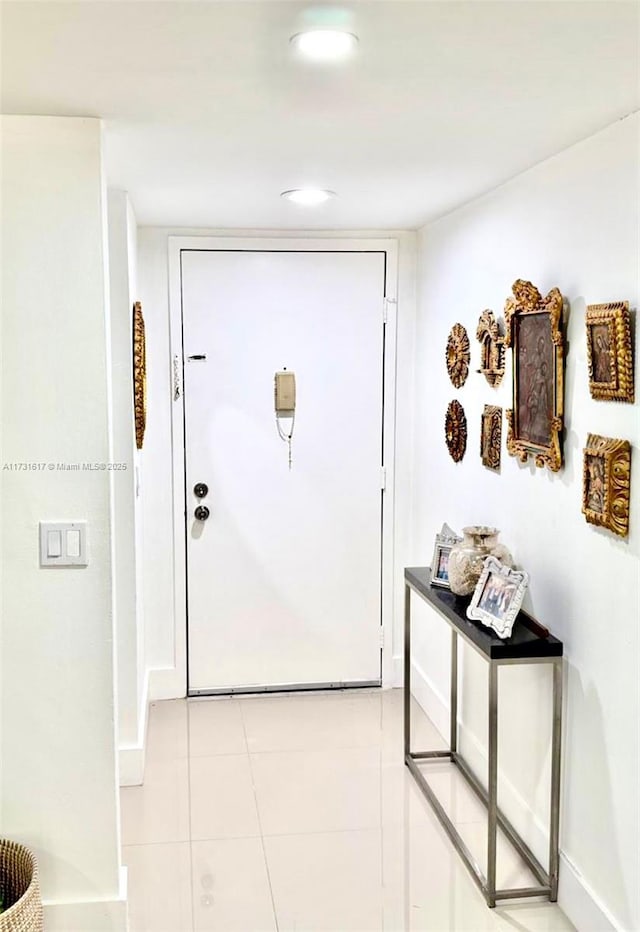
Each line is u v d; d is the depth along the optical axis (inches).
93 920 85.7
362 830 109.2
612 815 82.4
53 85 66.2
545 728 97.9
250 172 99.1
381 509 153.6
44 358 80.0
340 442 151.1
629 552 78.4
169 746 133.6
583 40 56.9
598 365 81.6
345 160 93.2
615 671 81.4
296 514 151.5
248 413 148.2
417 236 147.3
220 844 105.9
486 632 94.3
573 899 90.4
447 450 132.7
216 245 143.9
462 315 124.3
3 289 79.0
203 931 89.4
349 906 93.8
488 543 105.6
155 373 145.4
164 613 150.9
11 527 81.1
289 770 125.5
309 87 67.0
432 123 78.0
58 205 78.4
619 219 79.1
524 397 99.9
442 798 117.1
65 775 84.3
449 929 90.0
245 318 146.2
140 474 136.3
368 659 156.9
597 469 81.4
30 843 84.6
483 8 51.3
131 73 63.3
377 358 150.0
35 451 80.7
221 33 54.8
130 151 88.5
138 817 112.2
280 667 154.9
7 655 82.3
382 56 59.6
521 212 101.7
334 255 146.7
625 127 77.3
